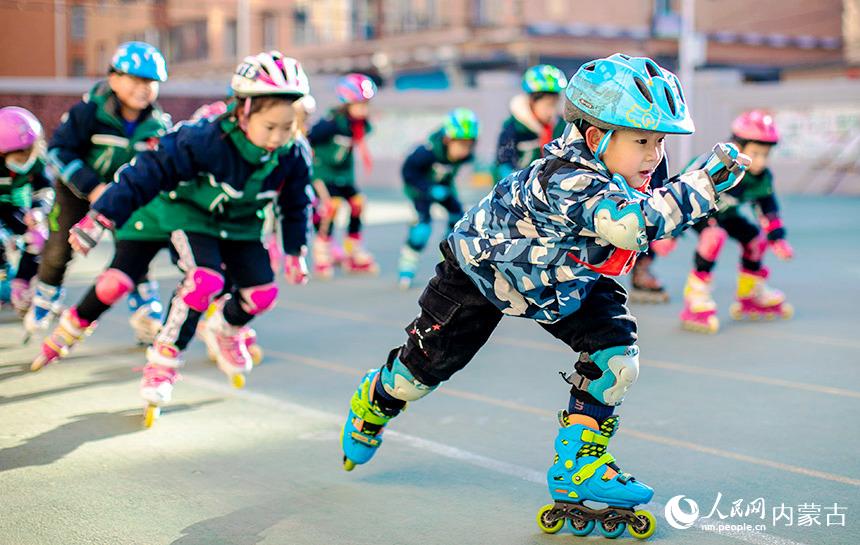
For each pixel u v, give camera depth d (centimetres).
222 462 586
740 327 1046
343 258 1480
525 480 562
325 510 512
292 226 679
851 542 471
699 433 656
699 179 415
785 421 686
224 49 5944
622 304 482
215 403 721
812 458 604
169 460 589
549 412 710
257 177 638
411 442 633
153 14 6178
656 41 5019
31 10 5481
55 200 841
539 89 1142
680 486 552
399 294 1267
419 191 1299
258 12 5919
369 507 518
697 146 3278
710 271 1023
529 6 4794
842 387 786
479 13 4972
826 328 1035
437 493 540
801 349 930
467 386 789
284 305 1181
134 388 756
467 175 3506
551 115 1160
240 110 614
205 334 742
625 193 422
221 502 521
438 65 5062
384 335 1000
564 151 444
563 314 465
